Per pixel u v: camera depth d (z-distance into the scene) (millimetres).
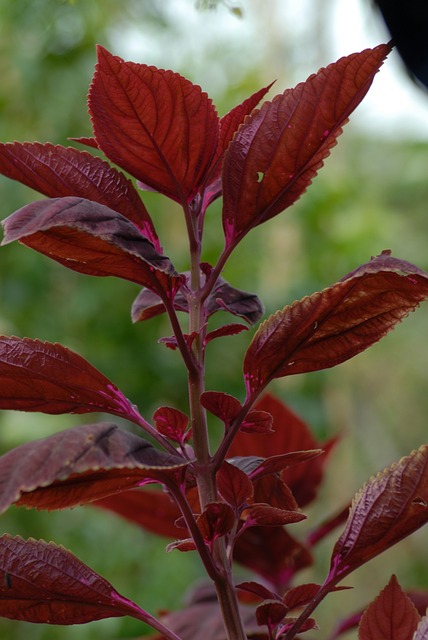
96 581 749
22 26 2514
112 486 714
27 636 2260
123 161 756
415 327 3910
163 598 2389
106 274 736
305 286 2746
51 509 715
